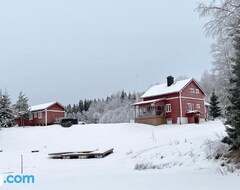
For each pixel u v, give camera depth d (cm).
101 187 1052
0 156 3228
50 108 5900
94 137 4050
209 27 1695
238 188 915
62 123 4881
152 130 4256
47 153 3300
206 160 1730
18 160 2944
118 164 2308
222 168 1484
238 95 1499
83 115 13912
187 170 1591
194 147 2047
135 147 2972
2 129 4725
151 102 5134
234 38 1534
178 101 5069
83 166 2342
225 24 1636
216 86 3991
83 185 1122
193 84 5366
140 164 2055
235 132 1505
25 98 6034
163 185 1040
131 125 4694
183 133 3528
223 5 1625
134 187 1020
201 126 4100
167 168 1805
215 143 1888
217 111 6003
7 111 5209
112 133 4222
